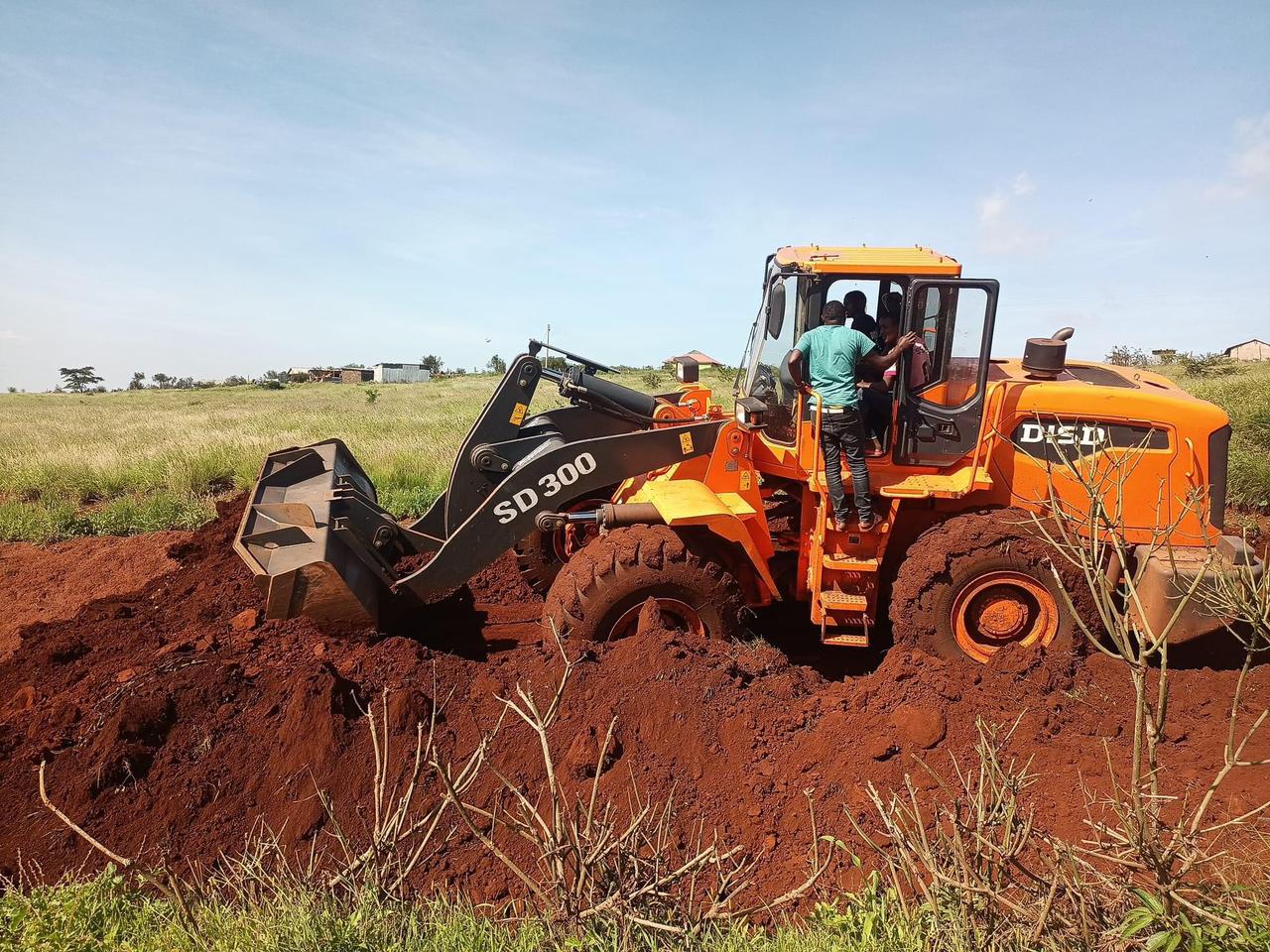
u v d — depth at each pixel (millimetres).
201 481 12203
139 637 5605
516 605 6957
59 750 4195
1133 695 4652
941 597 5227
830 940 2980
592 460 5469
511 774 4133
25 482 12250
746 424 5414
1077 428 5422
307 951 2754
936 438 5457
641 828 3684
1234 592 3074
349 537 5465
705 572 5141
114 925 3053
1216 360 24922
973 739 4242
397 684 4707
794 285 5508
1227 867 3152
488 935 3041
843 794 3982
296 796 3955
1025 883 2873
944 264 5262
